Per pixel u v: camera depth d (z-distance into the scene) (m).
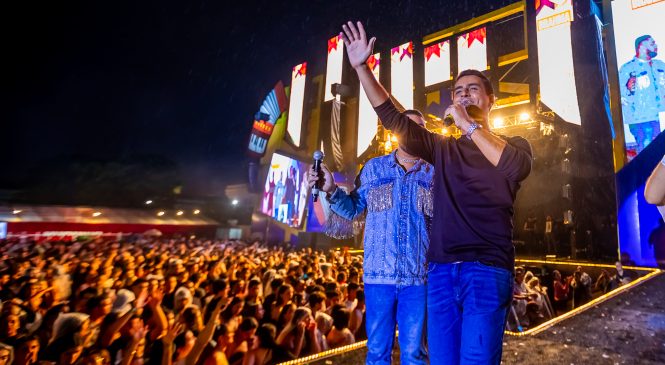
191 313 4.03
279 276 6.68
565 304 10.87
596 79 15.36
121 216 32.19
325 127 25.22
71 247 11.29
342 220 2.13
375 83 1.54
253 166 32.25
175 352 3.71
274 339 4.12
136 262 8.44
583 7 16.03
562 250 15.43
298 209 24.39
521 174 1.30
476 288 1.26
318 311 5.06
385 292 1.74
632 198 14.08
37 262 7.29
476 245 1.30
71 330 3.39
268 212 27.66
